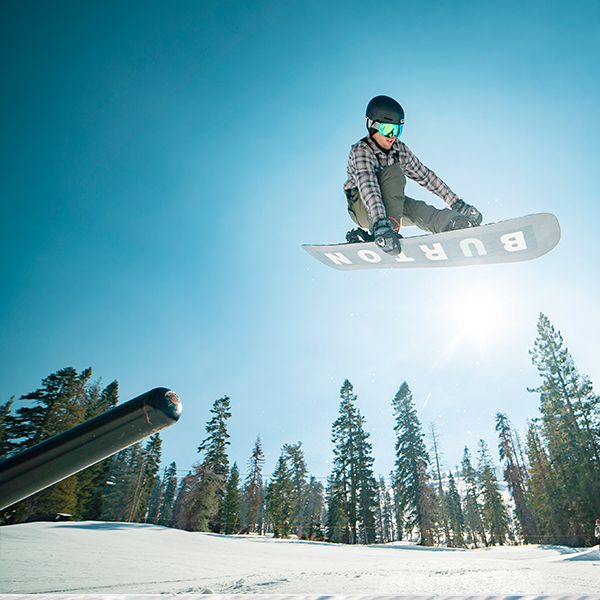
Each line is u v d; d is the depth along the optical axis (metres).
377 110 2.31
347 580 1.80
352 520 35.62
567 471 27.50
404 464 36.69
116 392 34.94
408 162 2.58
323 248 2.85
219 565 5.27
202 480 33.28
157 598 0.82
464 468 53.09
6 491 0.52
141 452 41.81
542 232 2.25
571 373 29.16
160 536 11.13
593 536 24.88
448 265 2.66
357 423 39.81
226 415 36.16
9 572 3.45
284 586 1.61
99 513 33.66
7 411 29.55
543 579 1.66
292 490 44.84
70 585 2.79
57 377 29.14
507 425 41.69
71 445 0.52
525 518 38.38
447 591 1.28
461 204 2.67
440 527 43.72
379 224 2.17
